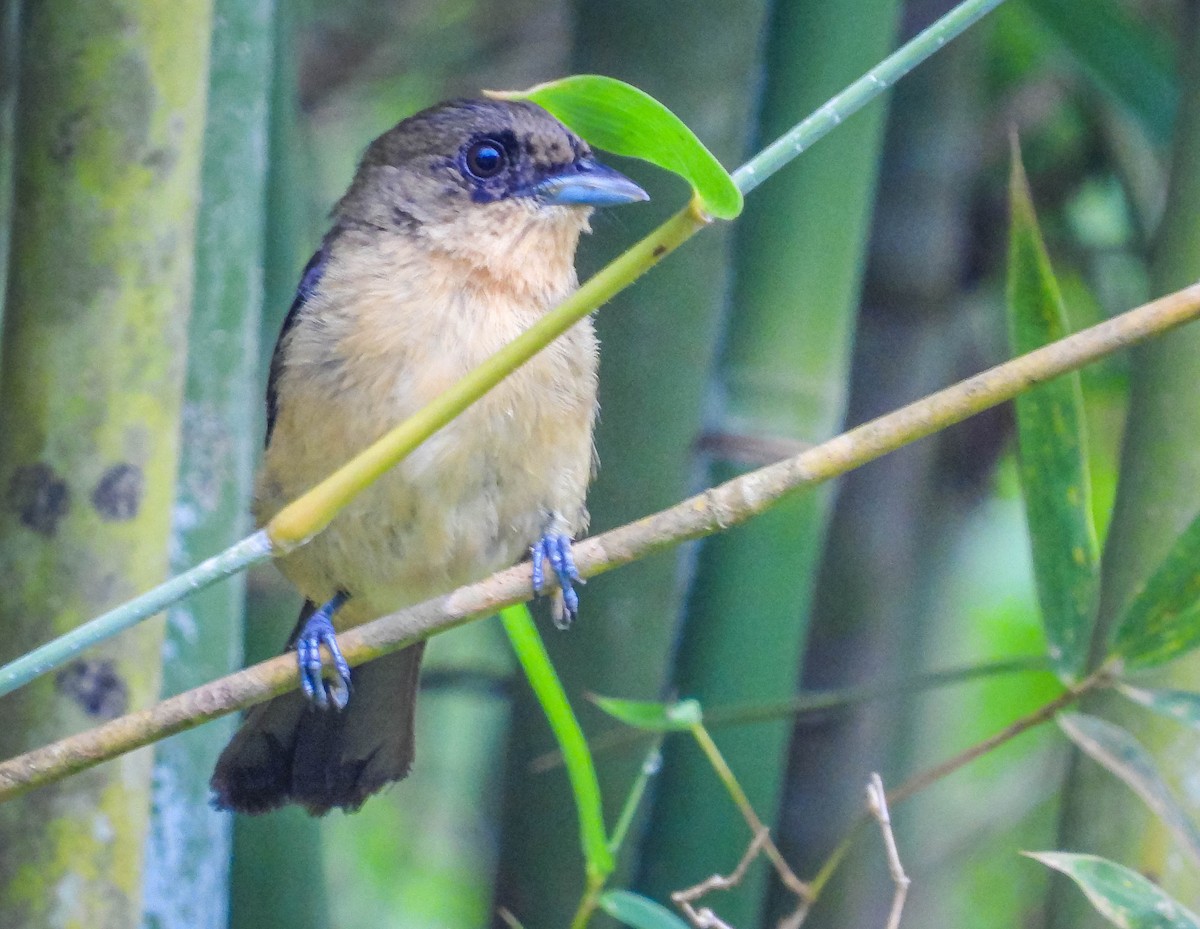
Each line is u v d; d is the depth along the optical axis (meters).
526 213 7.91
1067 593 6.45
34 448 6.17
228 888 7.65
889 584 10.09
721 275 8.03
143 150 6.18
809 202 7.98
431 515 7.71
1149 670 6.25
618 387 8.02
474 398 4.88
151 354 6.22
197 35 6.27
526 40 13.25
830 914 9.72
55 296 6.17
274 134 8.59
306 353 7.70
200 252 7.13
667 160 4.61
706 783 8.21
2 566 6.17
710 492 5.20
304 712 7.78
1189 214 6.89
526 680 8.39
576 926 6.51
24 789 5.13
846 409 10.33
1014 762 13.05
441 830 13.77
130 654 6.27
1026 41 11.74
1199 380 6.61
